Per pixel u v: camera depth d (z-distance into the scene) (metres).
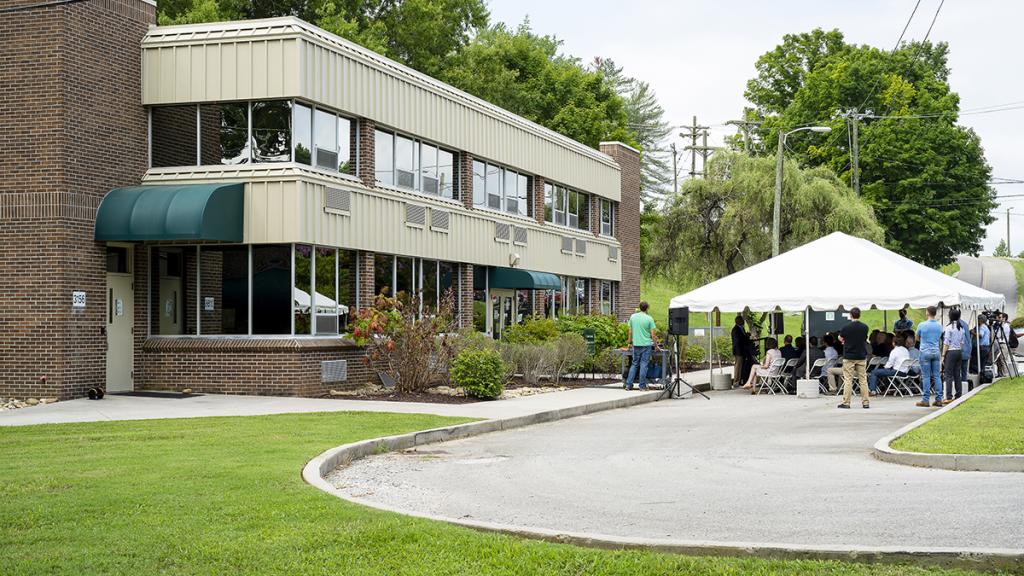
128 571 7.08
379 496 10.67
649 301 73.06
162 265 23.48
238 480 10.61
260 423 16.78
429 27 47.97
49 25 21.05
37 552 7.56
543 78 55.97
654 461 13.48
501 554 7.50
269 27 22.80
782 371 26.78
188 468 11.50
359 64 24.84
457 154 30.34
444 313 24.31
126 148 22.70
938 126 60.56
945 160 60.38
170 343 23.03
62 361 20.97
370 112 25.28
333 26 39.94
